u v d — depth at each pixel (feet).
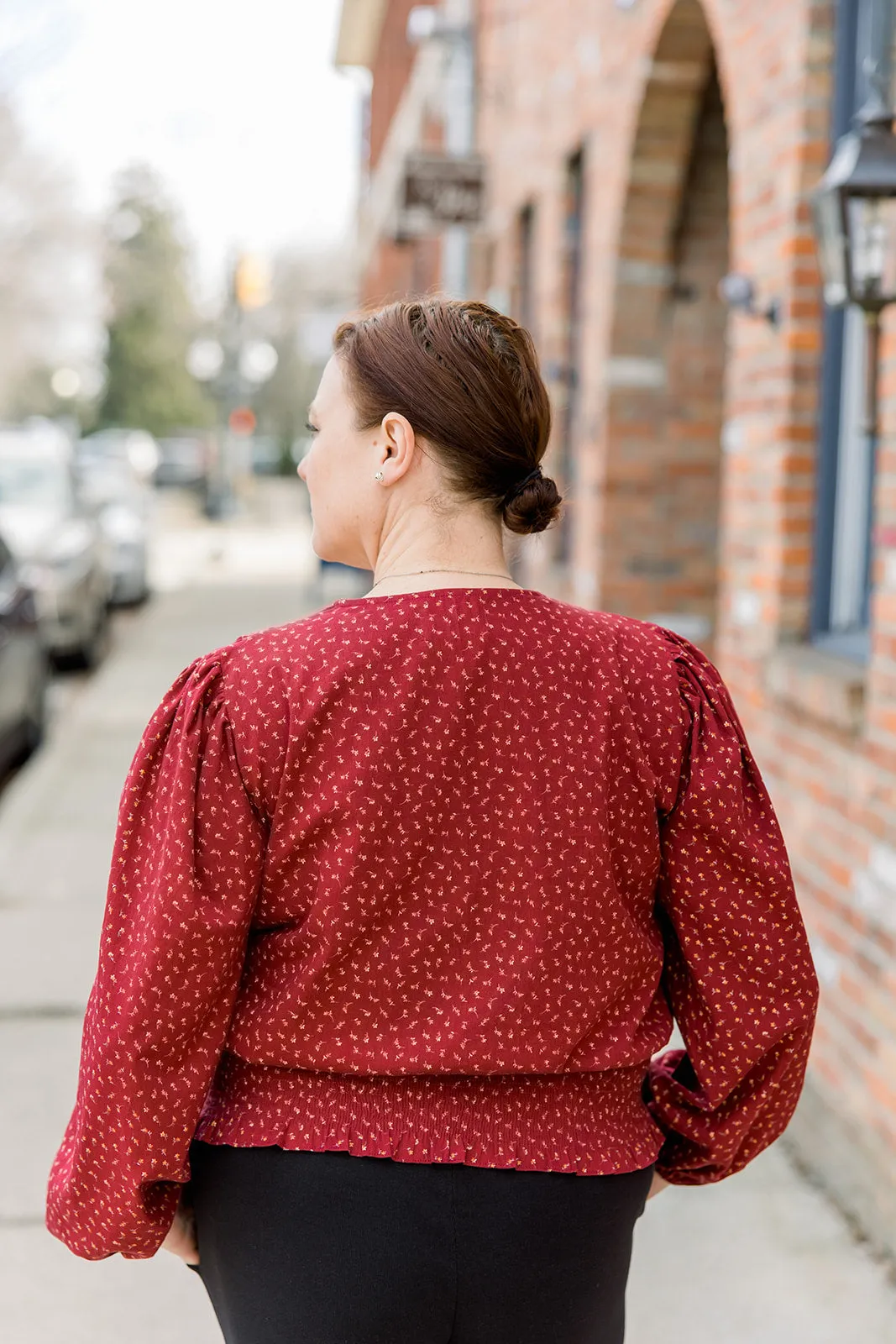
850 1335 8.75
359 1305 4.11
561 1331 4.27
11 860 18.72
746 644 13.05
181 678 4.33
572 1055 4.26
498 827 4.15
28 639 24.14
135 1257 4.58
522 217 27.12
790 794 11.76
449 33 30.45
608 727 4.32
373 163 77.20
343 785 4.09
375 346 4.46
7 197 97.50
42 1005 13.88
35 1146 11.16
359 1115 4.16
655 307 19.44
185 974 4.06
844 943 10.51
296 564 64.69
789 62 11.85
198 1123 4.34
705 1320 8.89
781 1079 4.70
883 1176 9.64
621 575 20.21
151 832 4.22
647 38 16.85
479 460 4.39
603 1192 4.30
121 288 219.20
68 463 36.47
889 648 9.68
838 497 12.07
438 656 4.21
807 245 11.82
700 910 4.44
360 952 4.10
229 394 90.17
